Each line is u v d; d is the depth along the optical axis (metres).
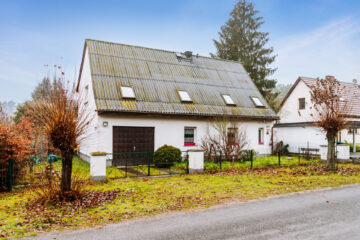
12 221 5.45
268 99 30.12
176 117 15.19
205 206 6.51
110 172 11.45
